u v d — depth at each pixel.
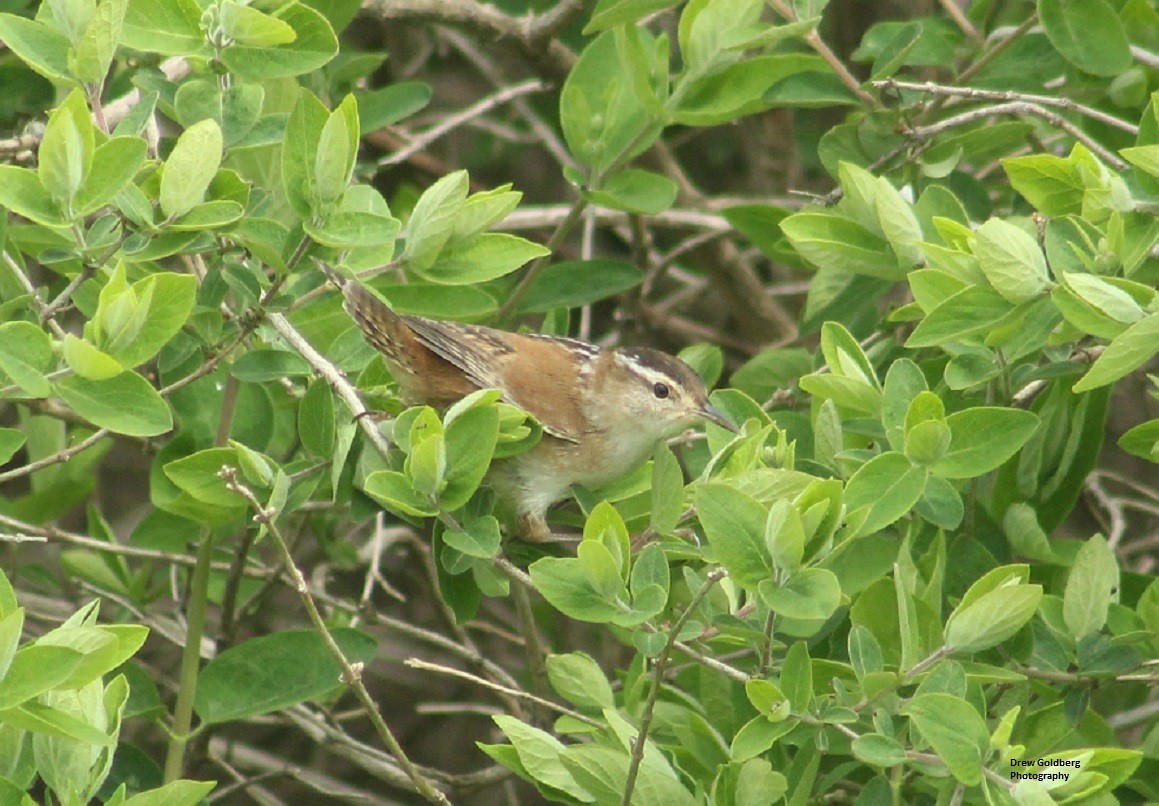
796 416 9.77
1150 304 7.39
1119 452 15.82
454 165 17.36
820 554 6.96
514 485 9.64
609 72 11.23
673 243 17.55
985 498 9.92
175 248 7.82
